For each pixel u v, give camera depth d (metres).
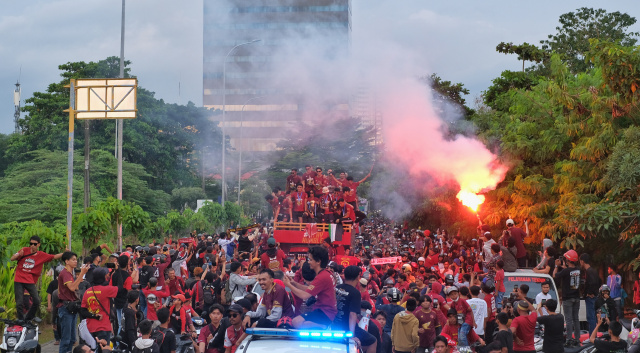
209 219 49.84
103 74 69.31
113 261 14.36
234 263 13.83
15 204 47.78
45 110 66.38
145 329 10.22
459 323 12.44
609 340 12.05
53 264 19.98
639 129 20.64
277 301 9.97
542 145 26.72
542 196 25.78
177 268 18.28
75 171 56.19
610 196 21.47
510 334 11.66
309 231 23.88
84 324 11.91
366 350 9.94
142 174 61.16
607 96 22.66
